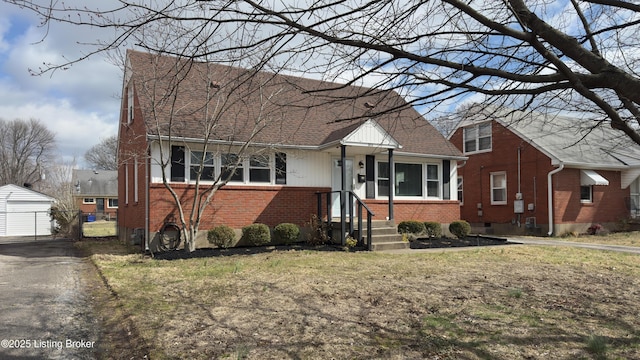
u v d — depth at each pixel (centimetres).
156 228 1197
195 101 1327
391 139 1373
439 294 645
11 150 5719
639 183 2141
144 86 1156
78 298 666
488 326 484
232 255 1109
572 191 1858
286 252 1159
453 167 1766
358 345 427
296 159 1438
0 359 410
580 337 446
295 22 290
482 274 815
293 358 394
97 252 1260
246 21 293
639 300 609
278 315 534
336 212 1503
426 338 445
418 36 316
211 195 1209
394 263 954
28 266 1018
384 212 1582
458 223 1617
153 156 1207
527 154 1903
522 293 652
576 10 361
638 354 397
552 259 1027
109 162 6316
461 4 283
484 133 2122
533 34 280
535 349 412
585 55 269
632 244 1422
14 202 2716
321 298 621
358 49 345
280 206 1396
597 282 741
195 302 602
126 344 450
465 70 311
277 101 1231
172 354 405
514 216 1956
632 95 257
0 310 593
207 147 1293
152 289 689
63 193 2945
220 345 428
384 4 317
